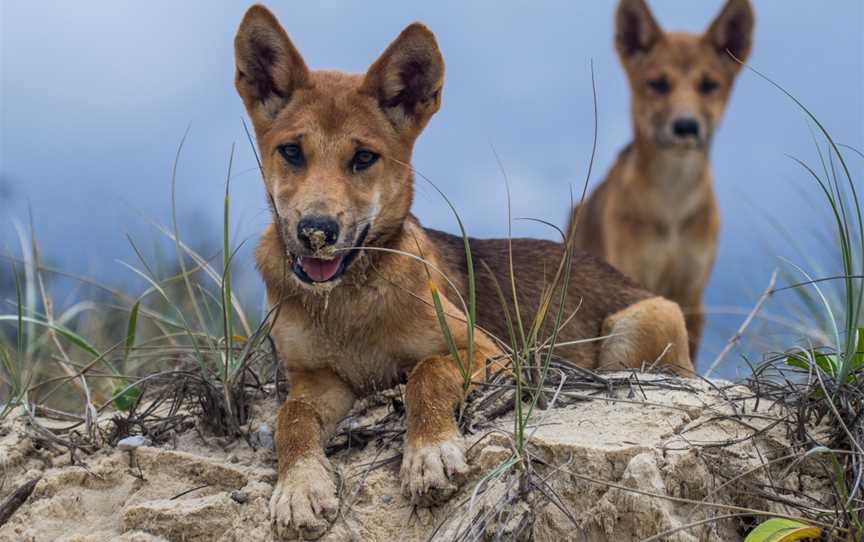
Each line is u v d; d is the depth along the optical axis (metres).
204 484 1.90
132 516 1.86
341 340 1.99
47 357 2.29
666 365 2.08
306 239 1.93
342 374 2.00
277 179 1.99
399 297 1.98
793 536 1.78
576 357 2.22
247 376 2.08
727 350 2.18
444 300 2.03
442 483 1.83
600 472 1.82
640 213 3.17
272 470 1.89
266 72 2.05
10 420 2.00
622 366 2.23
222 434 1.97
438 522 1.83
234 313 2.29
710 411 1.90
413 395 1.90
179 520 1.84
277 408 2.02
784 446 1.86
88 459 1.94
